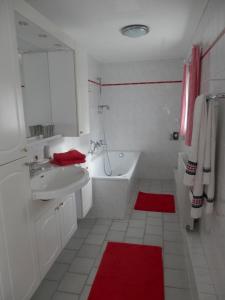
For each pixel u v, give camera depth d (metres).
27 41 2.13
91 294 1.89
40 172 2.02
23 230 1.53
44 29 1.86
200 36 2.45
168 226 2.92
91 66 3.94
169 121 4.48
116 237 2.70
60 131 2.62
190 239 2.39
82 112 2.71
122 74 4.46
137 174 4.62
